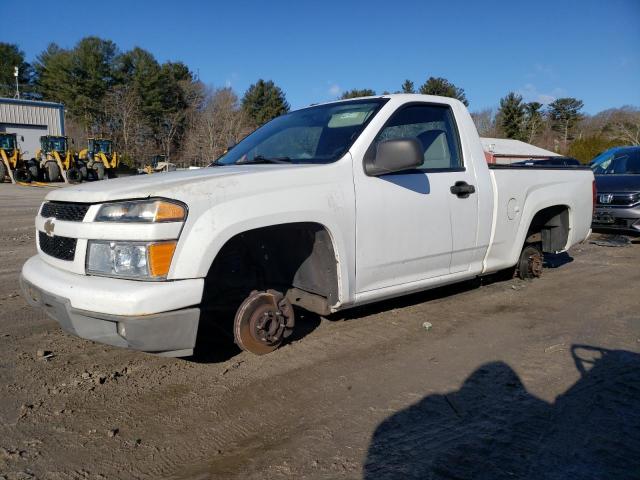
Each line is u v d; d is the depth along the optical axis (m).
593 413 2.97
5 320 4.44
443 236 4.27
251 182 3.24
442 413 2.97
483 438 2.71
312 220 3.43
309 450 2.60
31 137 40.03
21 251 7.62
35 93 66.38
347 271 3.66
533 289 5.66
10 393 3.15
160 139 55.88
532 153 41.12
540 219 5.71
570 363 3.67
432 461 2.51
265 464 2.49
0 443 2.63
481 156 4.68
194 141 48.56
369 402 3.09
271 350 3.73
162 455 2.56
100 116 55.97
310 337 4.13
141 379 3.37
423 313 4.77
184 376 3.42
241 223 3.12
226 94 52.59
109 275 2.98
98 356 3.72
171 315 2.88
